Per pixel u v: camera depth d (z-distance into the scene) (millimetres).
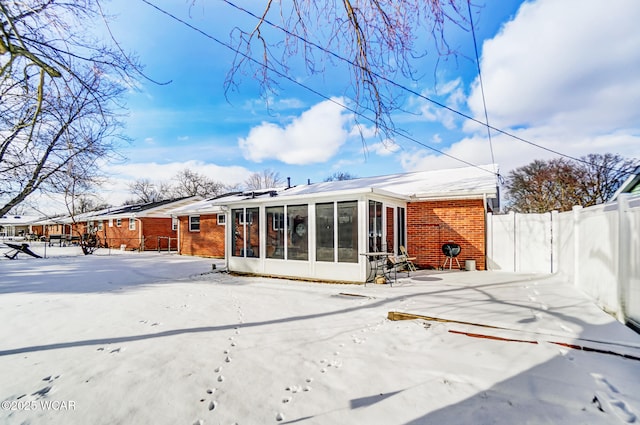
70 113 6113
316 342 3918
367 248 7684
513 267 9141
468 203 9633
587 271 5773
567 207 23656
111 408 2549
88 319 5000
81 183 8727
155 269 11414
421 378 2914
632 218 3883
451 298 5777
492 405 2455
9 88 5117
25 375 3119
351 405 2531
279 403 2590
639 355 3174
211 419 2393
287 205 9000
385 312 5098
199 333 4297
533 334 3850
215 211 15492
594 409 2361
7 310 5582
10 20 2875
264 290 7277
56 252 19922
